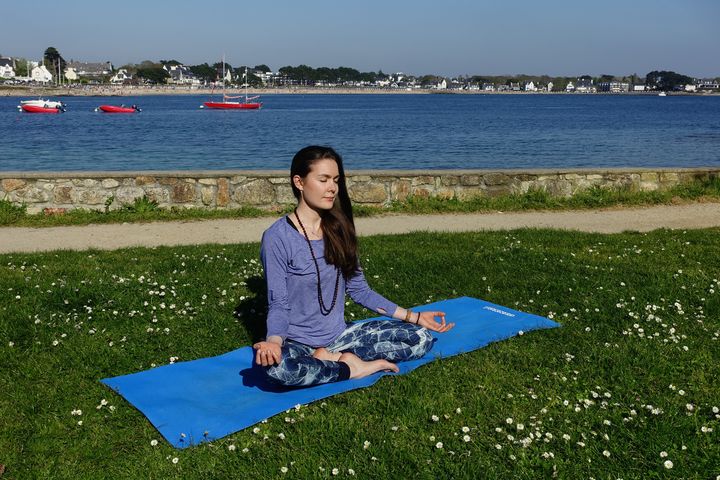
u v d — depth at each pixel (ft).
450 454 11.60
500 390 14.05
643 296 20.65
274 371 13.61
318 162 14.19
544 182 41.47
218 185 37.50
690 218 36.88
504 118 231.30
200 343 17.12
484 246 28.37
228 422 12.66
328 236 14.69
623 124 189.78
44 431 12.51
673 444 11.78
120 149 105.81
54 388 14.32
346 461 11.41
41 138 128.26
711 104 458.91
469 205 39.47
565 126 178.81
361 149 108.99
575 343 16.80
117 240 30.71
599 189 42.06
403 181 39.42
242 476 11.04
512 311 19.24
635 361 15.35
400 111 305.32
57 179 36.06
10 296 20.30
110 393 14.11
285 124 186.60
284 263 14.44
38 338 16.94
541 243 29.40
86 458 11.73
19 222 34.42
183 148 108.27
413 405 13.32
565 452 11.64
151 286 21.38
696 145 116.06
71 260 25.84
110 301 19.60
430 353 16.08
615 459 11.43
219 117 229.04
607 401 13.53
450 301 20.29
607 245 28.99
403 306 20.26
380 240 29.89
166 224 34.65
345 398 13.74
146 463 11.51
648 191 42.68
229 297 20.59
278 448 11.89
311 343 15.11
